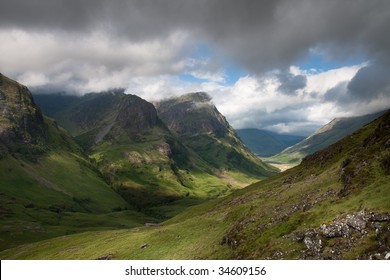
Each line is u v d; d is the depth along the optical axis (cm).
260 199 9538
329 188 6844
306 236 4997
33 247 15212
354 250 4269
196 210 15000
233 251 6469
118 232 14138
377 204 4762
